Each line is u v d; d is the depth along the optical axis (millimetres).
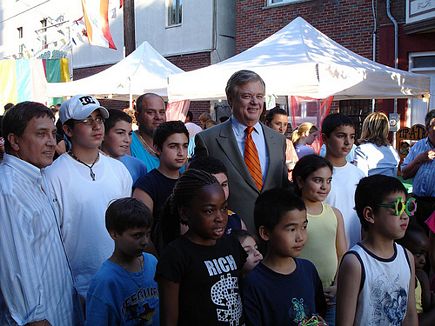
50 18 20266
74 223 2709
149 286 2551
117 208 2467
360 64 6410
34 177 2273
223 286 2045
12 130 2246
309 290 2299
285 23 11938
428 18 8969
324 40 6941
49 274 2221
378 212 2287
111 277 2432
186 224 2104
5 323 2115
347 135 3381
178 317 2018
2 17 24188
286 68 5664
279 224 2229
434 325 2984
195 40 14422
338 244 3094
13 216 2078
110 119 3559
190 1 14500
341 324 2287
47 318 2180
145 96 4117
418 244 3010
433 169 4559
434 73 9711
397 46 10008
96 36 10891
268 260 2297
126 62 9594
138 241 2459
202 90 6410
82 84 9680
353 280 2266
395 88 6238
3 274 2068
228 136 3223
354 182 3398
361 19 10555
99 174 2859
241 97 3164
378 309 2279
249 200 3148
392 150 4898
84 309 2697
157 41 15703
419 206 4676
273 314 2182
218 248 2111
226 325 2023
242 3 12859
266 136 3328
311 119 9555
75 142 2820
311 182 2967
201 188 2008
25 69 14078
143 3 16094
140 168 3723
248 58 6516
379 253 2326
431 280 3242
